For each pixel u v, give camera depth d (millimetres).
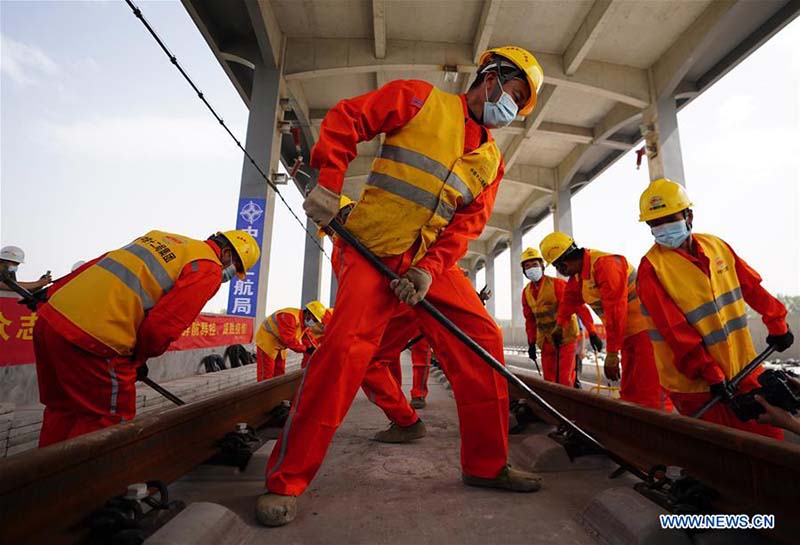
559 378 4574
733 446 1301
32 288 3898
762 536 1148
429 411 3752
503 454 1679
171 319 2000
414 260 1592
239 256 2877
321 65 11281
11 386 3904
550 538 1265
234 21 10836
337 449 2340
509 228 26141
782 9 10047
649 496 1401
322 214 1473
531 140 17250
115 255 2033
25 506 1016
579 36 11000
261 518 1337
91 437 1249
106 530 1100
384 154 1597
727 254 2275
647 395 3080
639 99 12180
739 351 2166
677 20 10750
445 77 11469
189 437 1816
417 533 1298
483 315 1785
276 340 5992
